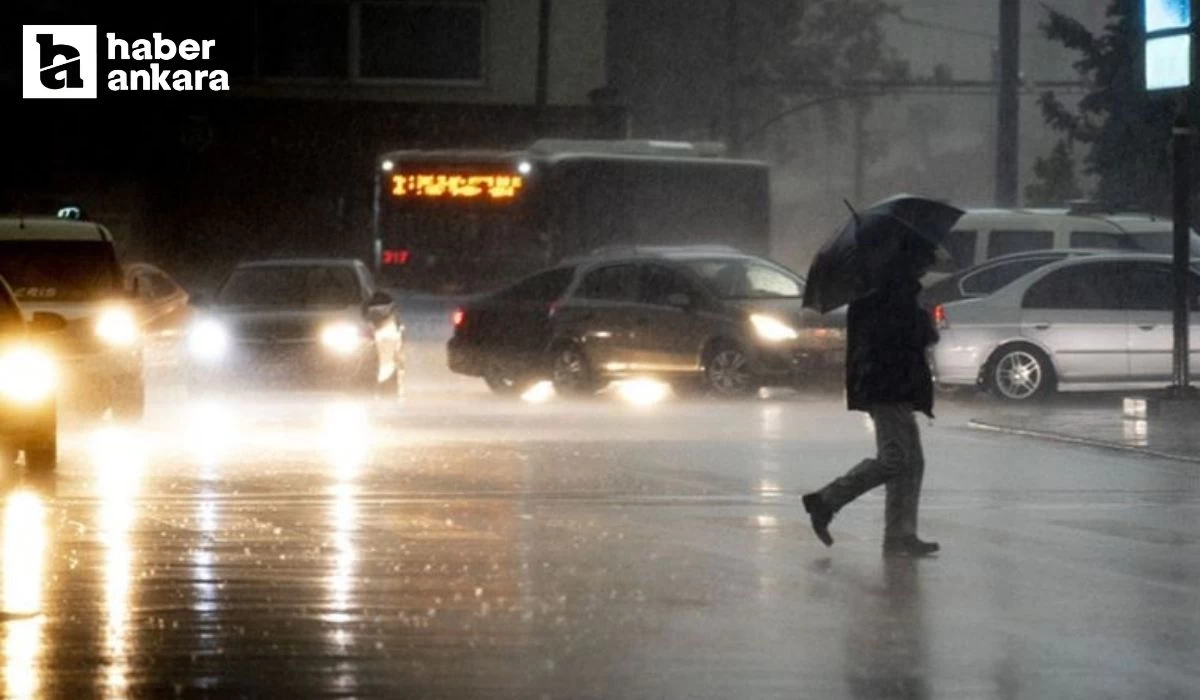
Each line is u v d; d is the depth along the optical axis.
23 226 54.03
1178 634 24.83
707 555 30.88
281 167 124.31
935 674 22.47
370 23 125.56
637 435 51.00
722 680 22.11
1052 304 60.56
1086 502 37.66
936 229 31.17
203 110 123.38
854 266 30.88
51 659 23.03
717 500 37.72
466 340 68.25
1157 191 113.94
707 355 63.44
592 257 66.69
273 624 25.14
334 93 125.25
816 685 21.88
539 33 120.44
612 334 64.75
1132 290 60.78
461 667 22.72
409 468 43.00
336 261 66.94
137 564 29.67
